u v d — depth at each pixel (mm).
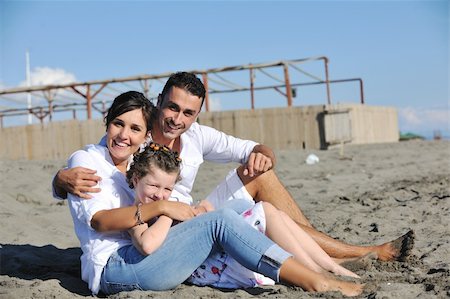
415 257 3820
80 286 3439
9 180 7754
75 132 17281
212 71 17266
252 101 17891
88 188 3107
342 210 6121
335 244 3680
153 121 3354
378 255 3697
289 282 3043
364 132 18531
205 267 3252
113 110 3221
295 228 3355
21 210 5926
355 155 13641
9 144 17828
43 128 17562
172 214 3051
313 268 3199
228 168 11125
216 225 3070
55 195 3336
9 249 4355
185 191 3797
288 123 16609
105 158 3270
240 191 3908
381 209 5965
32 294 3174
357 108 18109
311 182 8812
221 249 3207
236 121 17000
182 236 3070
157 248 3043
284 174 10133
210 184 9023
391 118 21047
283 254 3029
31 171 8938
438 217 5371
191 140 3803
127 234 3201
